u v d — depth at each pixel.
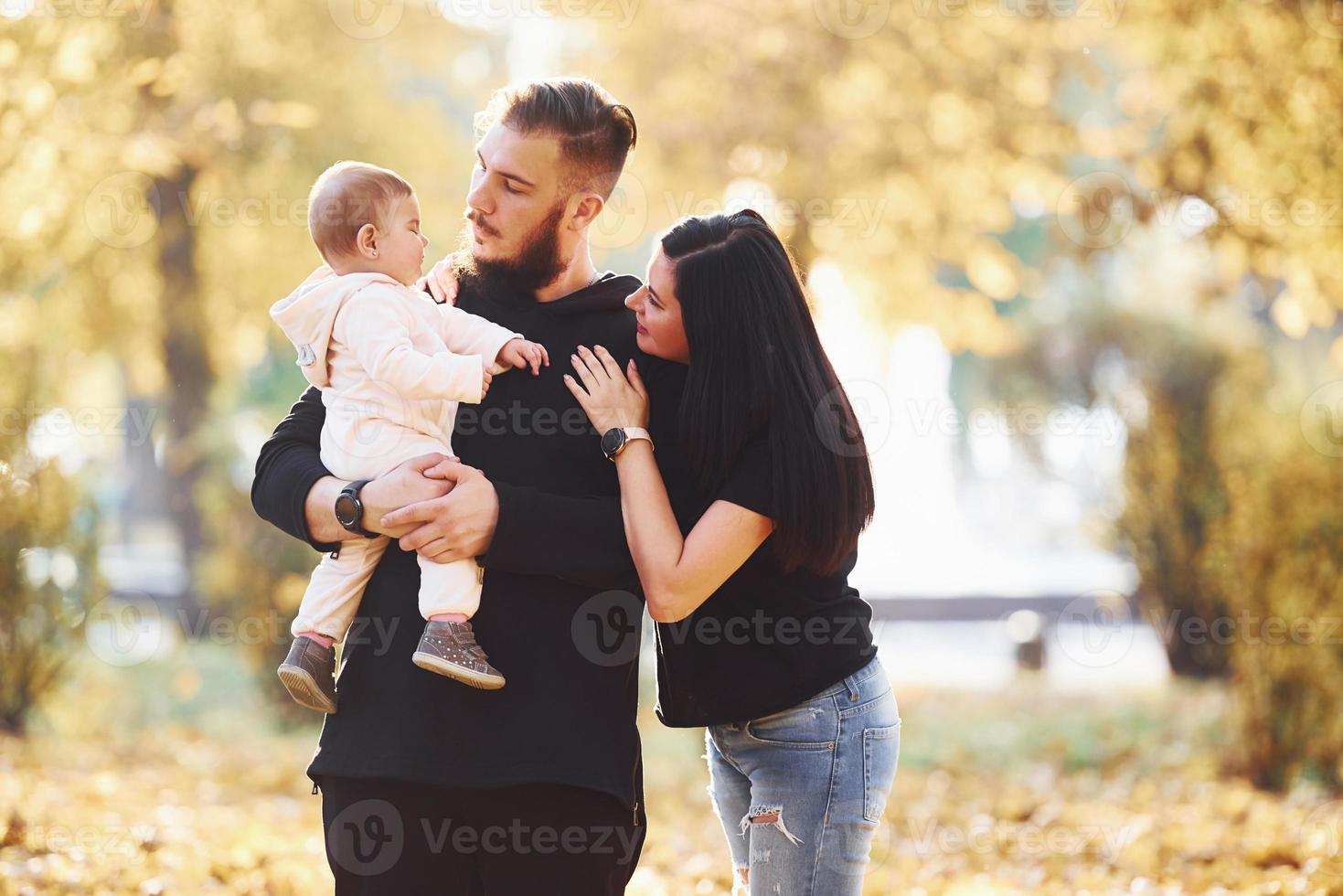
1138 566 16.78
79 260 13.45
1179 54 10.41
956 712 15.35
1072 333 22.98
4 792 8.17
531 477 3.88
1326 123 9.80
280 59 12.84
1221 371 16.83
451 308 4.00
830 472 3.88
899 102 13.73
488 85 14.94
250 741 13.12
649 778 11.83
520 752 3.59
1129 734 13.37
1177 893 7.48
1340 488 11.04
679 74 13.72
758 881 4.05
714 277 3.91
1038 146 13.73
